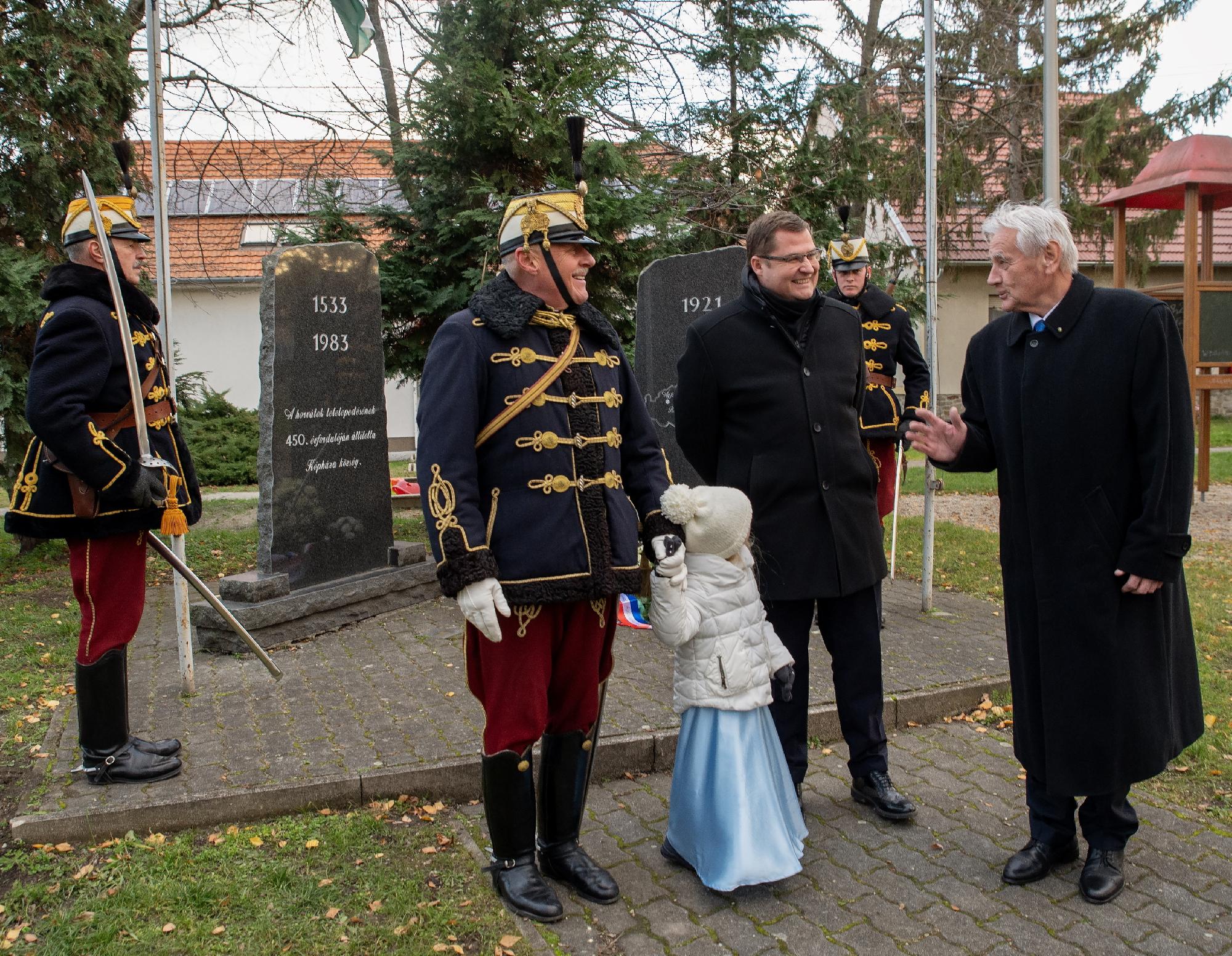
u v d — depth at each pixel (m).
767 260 3.22
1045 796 3.01
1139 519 2.72
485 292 2.81
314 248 5.64
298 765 3.54
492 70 7.29
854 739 3.43
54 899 2.81
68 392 3.23
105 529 3.36
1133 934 2.70
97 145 8.20
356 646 5.22
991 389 3.08
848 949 2.64
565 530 2.71
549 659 2.82
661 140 10.52
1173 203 11.05
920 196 15.70
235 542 8.42
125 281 3.54
